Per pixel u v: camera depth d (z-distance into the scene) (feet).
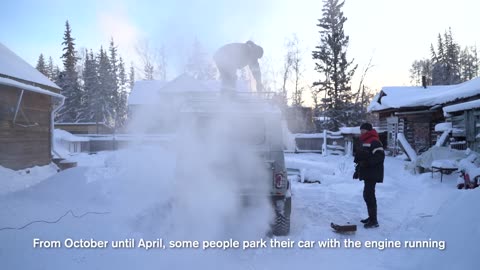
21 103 30.14
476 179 22.81
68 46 140.56
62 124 105.19
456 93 37.27
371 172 17.84
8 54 33.22
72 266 10.73
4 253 10.58
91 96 110.73
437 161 29.55
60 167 36.29
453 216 12.55
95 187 18.97
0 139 27.20
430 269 10.99
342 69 99.81
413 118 55.77
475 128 30.73
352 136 65.05
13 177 25.79
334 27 101.30
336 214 20.51
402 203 23.17
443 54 172.04
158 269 11.64
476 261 9.75
